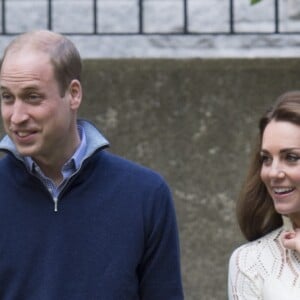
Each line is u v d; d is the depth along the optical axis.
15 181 15.01
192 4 24.95
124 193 15.09
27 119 14.34
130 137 22.55
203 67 22.61
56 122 14.49
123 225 14.99
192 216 22.31
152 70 22.62
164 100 22.56
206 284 22.20
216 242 22.23
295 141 14.23
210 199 22.31
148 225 15.10
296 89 22.56
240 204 15.23
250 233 15.27
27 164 14.83
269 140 14.38
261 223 15.18
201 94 22.55
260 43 24.41
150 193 15.14
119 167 15.23
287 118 14.32
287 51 24.41
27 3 25.66
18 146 14.52
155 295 15.24
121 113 22.58
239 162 22.38
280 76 22.58
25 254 14.88
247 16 24.91
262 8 24.89
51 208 14.91
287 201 14.40
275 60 22.72
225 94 22.53
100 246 14.91
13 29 25.62
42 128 14.41
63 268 14.81
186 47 24.52
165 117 22.53
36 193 14.95
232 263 14.95
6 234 14.94
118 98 22.62
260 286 14.66
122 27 25.30
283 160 14.37
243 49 24.47
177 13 25.03
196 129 22.47
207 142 22.44
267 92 22.53
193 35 24.45
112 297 14.84
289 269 14.58
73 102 14.80
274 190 14.47
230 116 22.48
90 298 14.80
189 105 22.53
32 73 14.32
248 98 22.52
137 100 22.59
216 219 22.28
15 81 14.34
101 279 14.84
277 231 15.03
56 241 14.86
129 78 22.62
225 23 24.92
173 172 22.42
